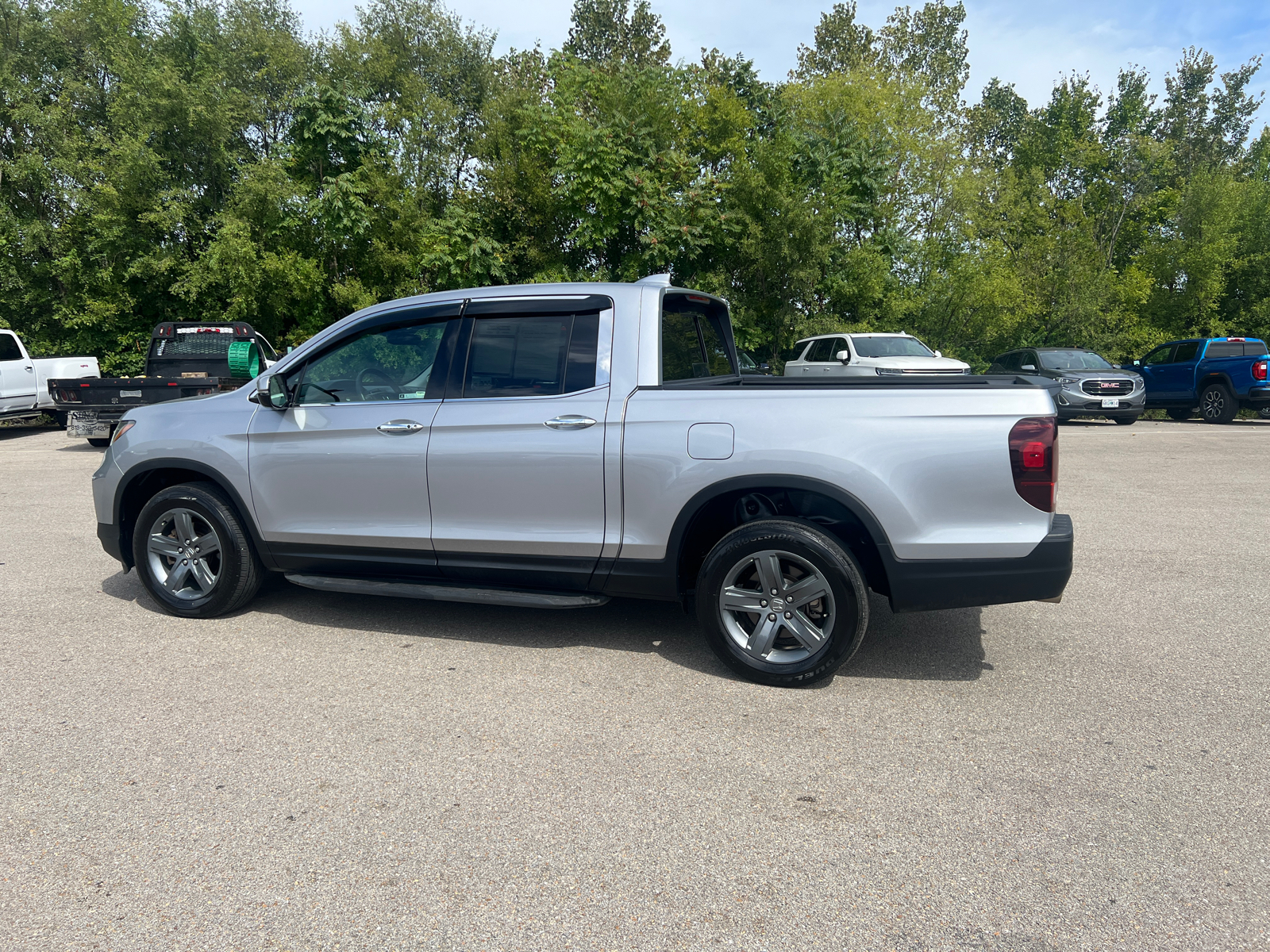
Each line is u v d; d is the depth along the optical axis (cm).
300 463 453
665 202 2019
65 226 2183
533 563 419
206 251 2159
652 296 414
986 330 2609
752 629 397
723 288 2155
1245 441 1466
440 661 417
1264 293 3366
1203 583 562
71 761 308
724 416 383
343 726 340
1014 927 218
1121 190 3719
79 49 2392
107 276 2125
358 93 2292
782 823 268
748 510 416
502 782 295
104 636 450
